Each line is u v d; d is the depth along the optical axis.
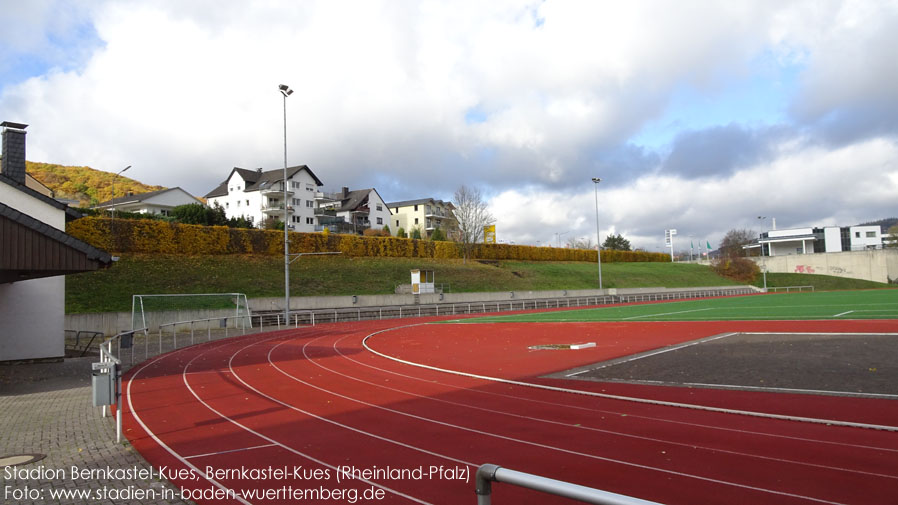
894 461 6.88
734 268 89.69
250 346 24.50
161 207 82.00
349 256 60.22
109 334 30.16
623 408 10.47
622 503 2.44
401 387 13.41
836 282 85.62
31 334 20.61
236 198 88.06
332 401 11.83
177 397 12.78
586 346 21.00
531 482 2.82
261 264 49.47
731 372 13.88
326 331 32.66
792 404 10.21
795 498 5.76
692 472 6.67
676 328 27.53
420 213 112.69
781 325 26.00
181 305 34.09
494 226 83.31
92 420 10.53
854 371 13.20
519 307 55.75
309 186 90.19
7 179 19.92
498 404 11.15
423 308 48.53
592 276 77.69
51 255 13.51
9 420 10.61
